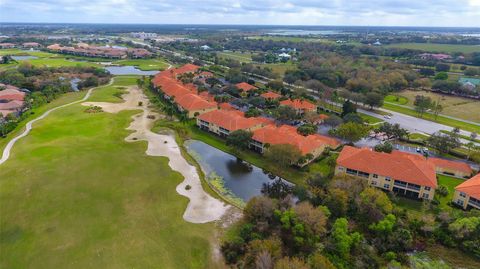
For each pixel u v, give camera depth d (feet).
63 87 506.07
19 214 196.54
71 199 212.02
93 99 458.50
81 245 172.24
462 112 447.42
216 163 281.95
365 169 235.81
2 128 326.44
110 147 296.71
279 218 182.09
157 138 326.44
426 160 256.93
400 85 578.25
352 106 400.67
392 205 201.05
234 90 492.54
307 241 168.66
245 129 326.85
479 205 202.69
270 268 147.43
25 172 242.58
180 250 171.53
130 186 232.12
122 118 380.37
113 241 175.63
